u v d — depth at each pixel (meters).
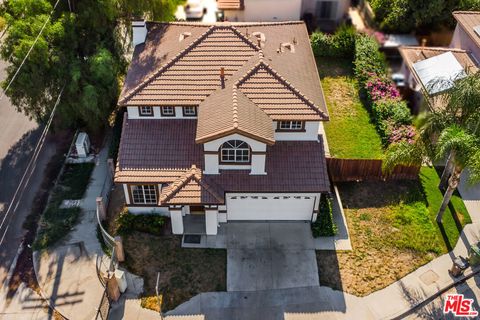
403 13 41.19
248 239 28.94
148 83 29.25
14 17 31.81
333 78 40.72
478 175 24.70
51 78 32.16
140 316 25.56
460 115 27.08
